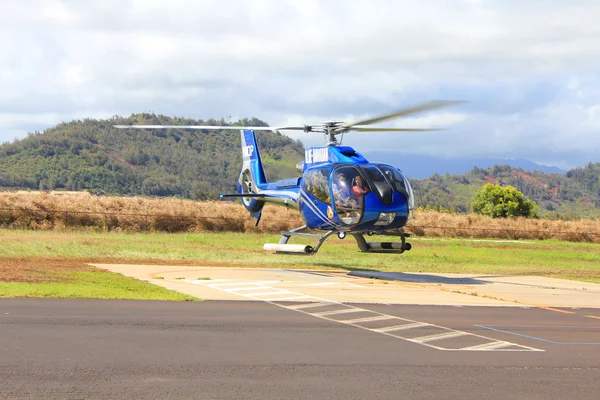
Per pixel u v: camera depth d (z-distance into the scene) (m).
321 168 22.69
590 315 16.70
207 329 12.25
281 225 50.62
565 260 38.56
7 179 192.88
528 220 68.25
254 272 23.62
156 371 9.12
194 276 21.48
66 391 8.06
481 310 16.67
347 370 9.66
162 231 47.28
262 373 9.29
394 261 31.58
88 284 17.81
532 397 8.67
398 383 9.09
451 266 30.53
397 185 21.50
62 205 46.25
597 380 9.69
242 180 30.95
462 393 8.73
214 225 49.09
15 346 10.16
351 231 22.27
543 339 12.86
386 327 13.42
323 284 20.77
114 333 11.47
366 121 21.75
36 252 26.75
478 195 131.12
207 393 8.23
